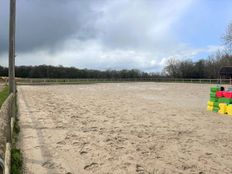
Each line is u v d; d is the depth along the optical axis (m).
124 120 14.76
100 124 13.40
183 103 24.75
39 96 28.17
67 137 10.64
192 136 11.50
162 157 8.66
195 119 15.90
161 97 30.97
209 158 8.76
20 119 13.98
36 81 60.09
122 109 19.41
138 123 13.97
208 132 12.40
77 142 9.99
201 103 24.92
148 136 11.22
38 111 17.06
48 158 8.20
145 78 84.25
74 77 86.88
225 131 12.70
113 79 79.88
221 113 18.59
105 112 17.61
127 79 81.50
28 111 16.91
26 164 7.63
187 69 89.06
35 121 13.59
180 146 9.93
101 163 7.99
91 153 8.81
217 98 19.59
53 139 10.29
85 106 20.59
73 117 15.19
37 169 7.33
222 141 10.85
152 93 36.97
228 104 18.39
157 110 19.38
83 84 62.38
